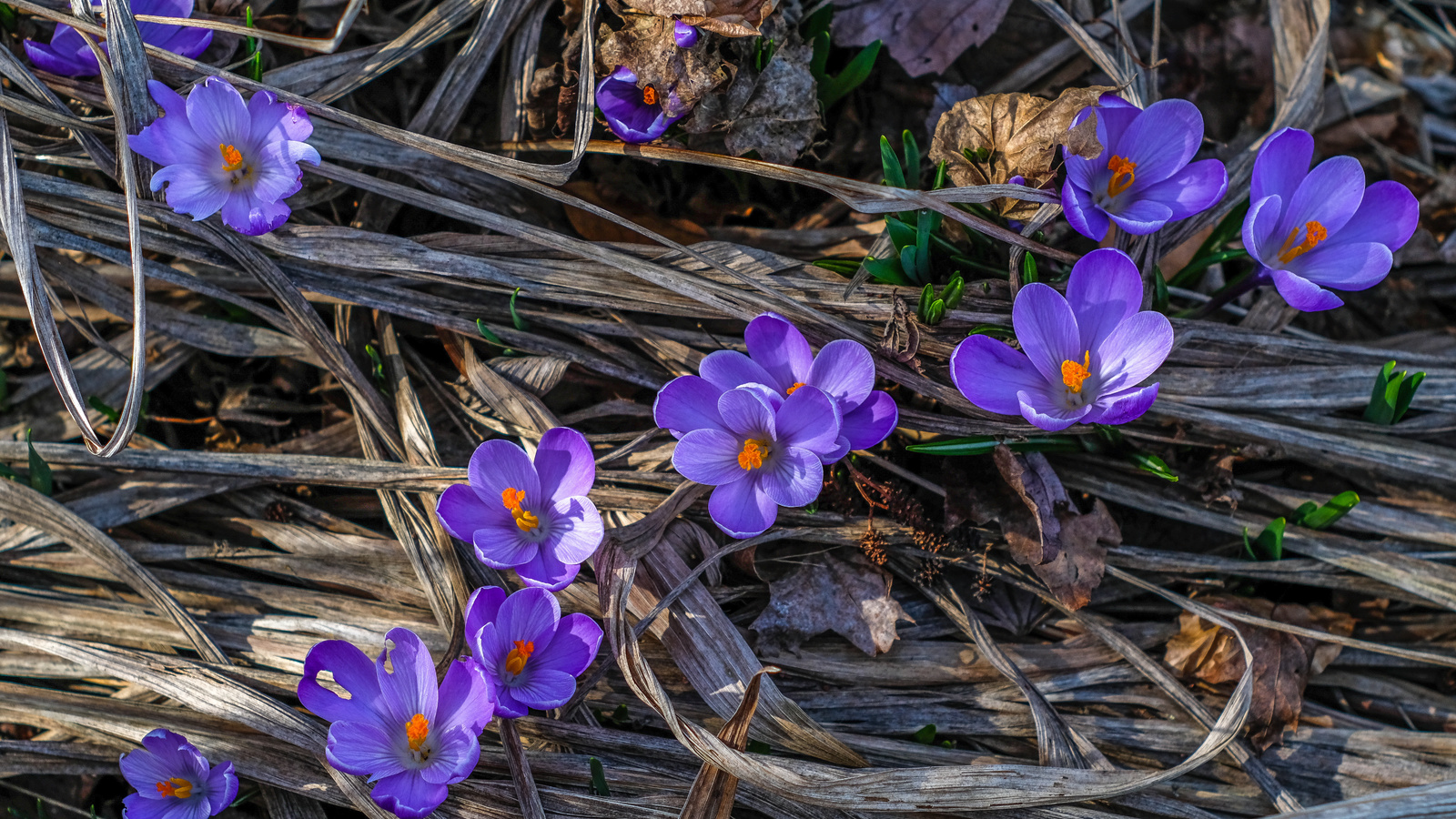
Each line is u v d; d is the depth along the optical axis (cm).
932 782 90
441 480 94
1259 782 92
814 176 93
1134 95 98
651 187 99
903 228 94
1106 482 96
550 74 96
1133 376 90
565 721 92
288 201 96
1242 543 96
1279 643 94
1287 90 101
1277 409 96
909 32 99
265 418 97
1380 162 105
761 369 91
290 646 94
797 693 94
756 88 94
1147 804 93
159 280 98
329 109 93
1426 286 103
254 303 95
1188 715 94
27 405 97
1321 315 101
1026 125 94
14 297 97
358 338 97
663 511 92
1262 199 91
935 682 94
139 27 94
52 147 94
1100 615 95
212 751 91
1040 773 90
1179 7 104
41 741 93
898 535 94
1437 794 90
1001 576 94
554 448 91
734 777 89
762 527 90
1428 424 96
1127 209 93
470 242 95
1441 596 94
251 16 95
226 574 96
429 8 100
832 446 89
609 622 90
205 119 92
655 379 96
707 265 95
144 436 97
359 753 88
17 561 95
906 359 93
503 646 89
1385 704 95
